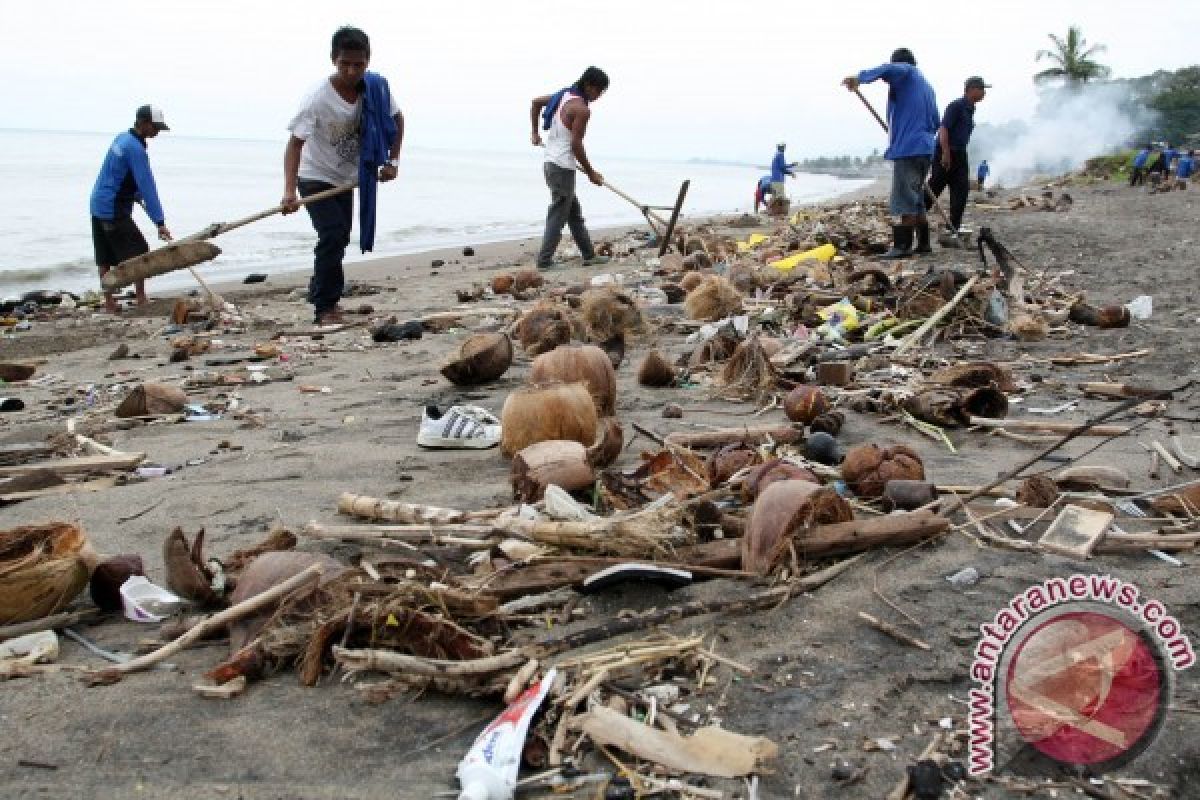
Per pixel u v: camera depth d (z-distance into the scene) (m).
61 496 4.70
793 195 58.41
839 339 7.73
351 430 5.76
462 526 3.74
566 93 13.11
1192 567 3.43
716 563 3.41
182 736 2.60
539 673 2.70
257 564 3.28
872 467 4.14
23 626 3.16
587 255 14.03
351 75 8.92
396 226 29.23
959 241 12.96
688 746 2.39
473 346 6.85
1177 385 6.25
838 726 2.56
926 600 3.22
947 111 12.76
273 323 10.09
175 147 167.00
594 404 5.14
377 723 2.65
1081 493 4.11
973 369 5.65
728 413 5.89
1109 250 13.30
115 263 11.59
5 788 2.37
